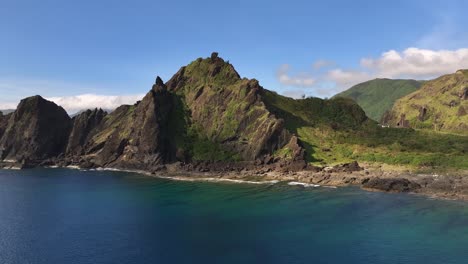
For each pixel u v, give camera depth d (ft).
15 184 537.24
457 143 655.35
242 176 557.33
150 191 474.08
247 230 310.04
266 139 616.39
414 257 252.21
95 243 285.23
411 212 352.90
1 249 275.18
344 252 261.65
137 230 314.14
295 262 246.88
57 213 371.76
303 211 363.56
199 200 417.28
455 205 374.22
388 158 583.58
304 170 556.92
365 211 359.66
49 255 263.49
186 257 256.73
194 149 655.76
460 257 250.98
